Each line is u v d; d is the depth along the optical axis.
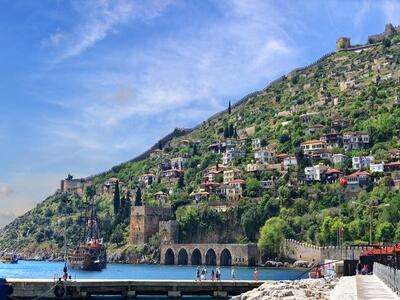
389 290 63.84
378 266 91.19
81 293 112.50
